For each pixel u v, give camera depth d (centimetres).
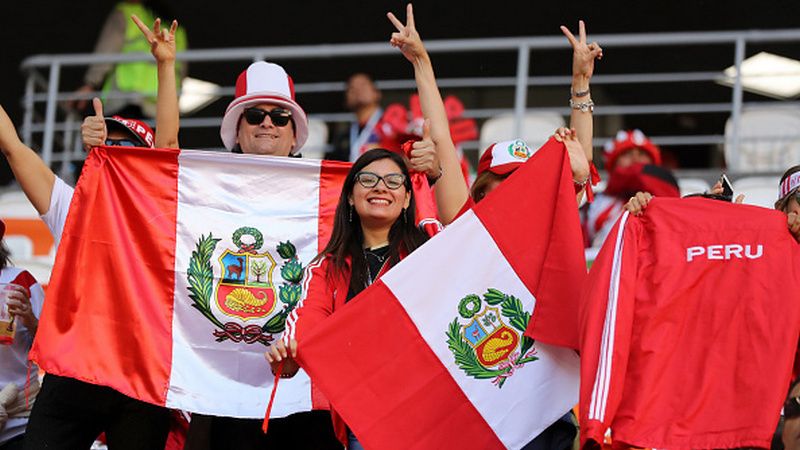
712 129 3322
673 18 3631
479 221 1374
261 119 1549
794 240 1305
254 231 1505
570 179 1372
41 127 2941
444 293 1359
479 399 1352
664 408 1271
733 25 3597
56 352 1437
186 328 1476
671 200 1330
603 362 1270
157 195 1499
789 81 3591
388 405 1337
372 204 1376
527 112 2808
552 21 3669
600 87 3653
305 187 1523
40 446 1449
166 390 1448
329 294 1372
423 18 3691
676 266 1305
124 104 2909
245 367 1471
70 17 3788
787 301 1280
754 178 2559
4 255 1572
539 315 1355
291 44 3844
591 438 1244
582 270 1356
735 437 1254
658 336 1288
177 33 3061
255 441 1445
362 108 2728
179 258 1488
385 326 1342
